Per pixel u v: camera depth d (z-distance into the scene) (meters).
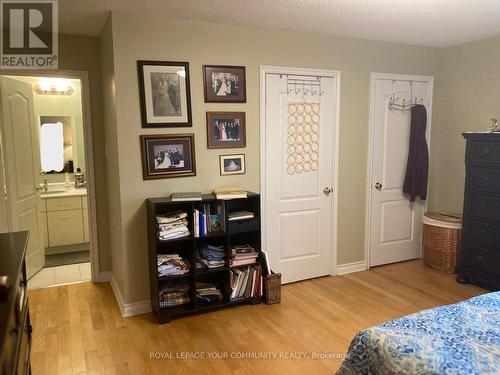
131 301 3.29
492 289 3.73
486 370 1.40
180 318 3.21
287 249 3.94
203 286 3.42
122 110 3.11
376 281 4.02
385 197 4.43
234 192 3.36
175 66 3.25
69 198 5.09
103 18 3.22
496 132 3.63
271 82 3.67
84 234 5.22
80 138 5.42
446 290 3.77
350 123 4.11
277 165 3.79
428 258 4.44
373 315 3.25
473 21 3.41
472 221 3.79
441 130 4.62
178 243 3.42
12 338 1.26
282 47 3.67
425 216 4.43
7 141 3.71
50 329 3.04
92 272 4.05
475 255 3.79
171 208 3.30
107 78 3.43
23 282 1.84
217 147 3.48
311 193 4.00
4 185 3.68
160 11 3.05
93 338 2.90
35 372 2.48
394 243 4.57
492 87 4.08
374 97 4.20
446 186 4.62
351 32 3.77
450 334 1.65
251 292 3.44
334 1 2.87
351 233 4.28
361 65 4.09
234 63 3.49
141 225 3.27
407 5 2.97
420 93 4.48
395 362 1.52
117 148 3.15
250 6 2.95
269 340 2.86
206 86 3.39
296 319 3.18
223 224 3.30
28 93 4.14
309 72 3.82
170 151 3.30
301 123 3.86
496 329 1.70
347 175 4.17
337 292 3.74
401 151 4.46
